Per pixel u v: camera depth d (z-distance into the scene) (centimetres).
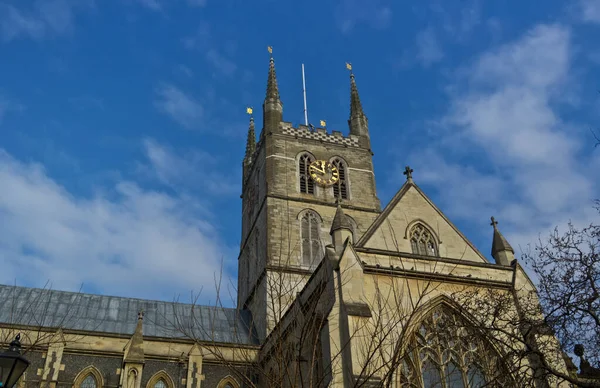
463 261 4391
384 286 4028
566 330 3017
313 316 3169
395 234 4669
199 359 5550
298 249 7056
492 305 3606
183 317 6550
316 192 7719
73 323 6009
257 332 6444
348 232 4322
